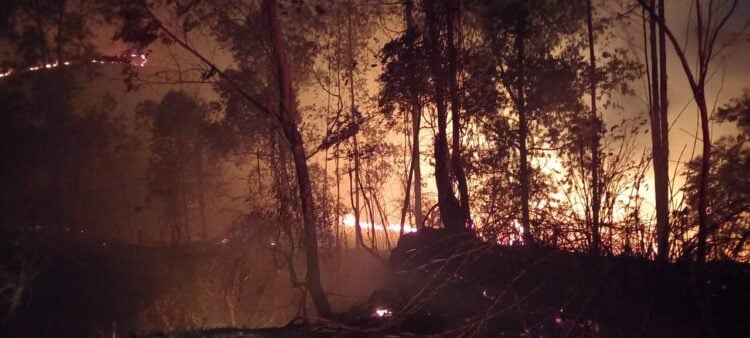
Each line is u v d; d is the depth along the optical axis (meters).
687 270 6.59
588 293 6.81
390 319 7.43
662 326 6.33
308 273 10.75
